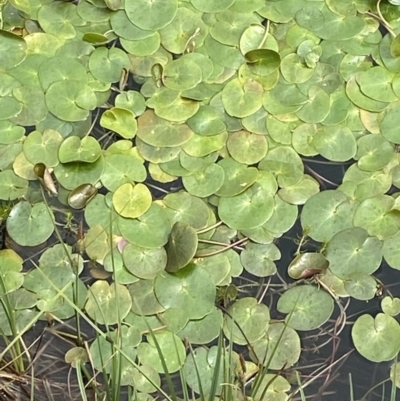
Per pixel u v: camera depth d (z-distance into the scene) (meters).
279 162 1.43
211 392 1.33
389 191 1.42
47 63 1.47
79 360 1.36
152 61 1.48
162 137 1.44
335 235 1.40
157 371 1.36
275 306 1.39
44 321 1.39
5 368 1.38
